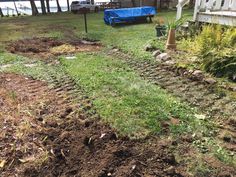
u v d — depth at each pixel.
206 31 6.57
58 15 23.41
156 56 6.82
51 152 3.09
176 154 3.11
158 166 2.86
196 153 3.14
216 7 7.95
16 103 4.37
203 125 3.75
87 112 4.03
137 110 4.01
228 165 2.96
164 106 4.20
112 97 4.51
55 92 4.89
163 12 19.91
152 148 3.16
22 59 7.30
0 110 4.09
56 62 6.96
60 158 3.01
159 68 6.10
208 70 5.64
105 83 5.12
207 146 3.29
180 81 5.33
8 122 3.72
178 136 3.45
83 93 4.76
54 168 2.87
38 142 3.28
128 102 4.28
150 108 4.10
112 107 4.12
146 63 6.50
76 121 3.76
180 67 5.88
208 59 5.70
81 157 3.02
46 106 4.27
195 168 2.89
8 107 4.21
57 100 4.52
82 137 3.35
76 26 13.95
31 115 3.93
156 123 3.68
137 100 4.34
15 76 5.83
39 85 5.26
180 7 9.02
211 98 4.58
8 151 3.11
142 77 5.61
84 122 3.71
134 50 7.68
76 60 6.88
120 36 10.09
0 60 7.18
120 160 2.94
